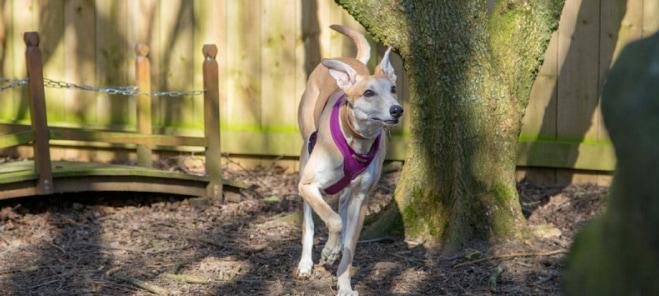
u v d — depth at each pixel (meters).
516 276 5.90
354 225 5.50
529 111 8.41
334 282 5.87
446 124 6.45
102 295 5.62
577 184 8.34
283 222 7.30
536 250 6.32
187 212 7.76
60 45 9.62
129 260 6.35
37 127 7.23
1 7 9.78
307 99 6.18
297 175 9.02
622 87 1.40
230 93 9.20
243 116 9.20
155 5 9.30
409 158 6.69
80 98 9.61
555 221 7.20
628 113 1.39
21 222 7.21
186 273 6.09
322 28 8.85
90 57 9.55
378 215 6.85
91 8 9.50
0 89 7.12
